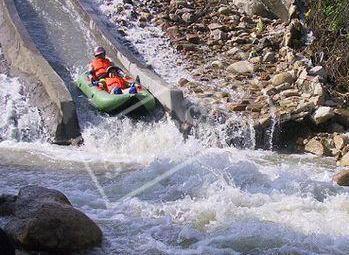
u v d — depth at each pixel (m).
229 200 16.45
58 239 12.96
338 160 21.22
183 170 18.58
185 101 23.78
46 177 18.44
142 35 29.81
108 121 23.02
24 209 13.59
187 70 27.27
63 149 21.56
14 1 30.70
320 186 17.80
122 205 16.27
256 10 31.52
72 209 13.49
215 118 22.91
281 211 15.82
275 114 22.97
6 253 11.23
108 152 21.64
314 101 23.66
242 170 18.58
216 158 19.56
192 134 22.58
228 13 31.83
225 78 26.53
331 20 27.78
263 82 25.92
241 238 14.25
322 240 14.19
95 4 31.86
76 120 22.44
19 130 22.33
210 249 13.78
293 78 25.62
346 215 15.58
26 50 25.66
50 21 29.86
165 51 28.72
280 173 18.81
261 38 29.58
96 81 24.53
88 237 13.43
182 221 15.27
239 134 22.55
